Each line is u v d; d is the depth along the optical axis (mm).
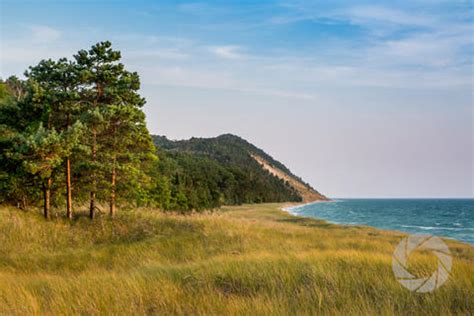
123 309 6547
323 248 16609
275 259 10188
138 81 20375
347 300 6676
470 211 124250
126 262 13383
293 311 6312
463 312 6336
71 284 8289
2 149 17906
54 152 16312
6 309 6469
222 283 8391
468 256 18188
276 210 90312
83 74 18422
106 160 19047
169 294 7352
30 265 12727
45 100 18250
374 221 70250
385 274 8297
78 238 16188
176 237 17188
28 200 20609
